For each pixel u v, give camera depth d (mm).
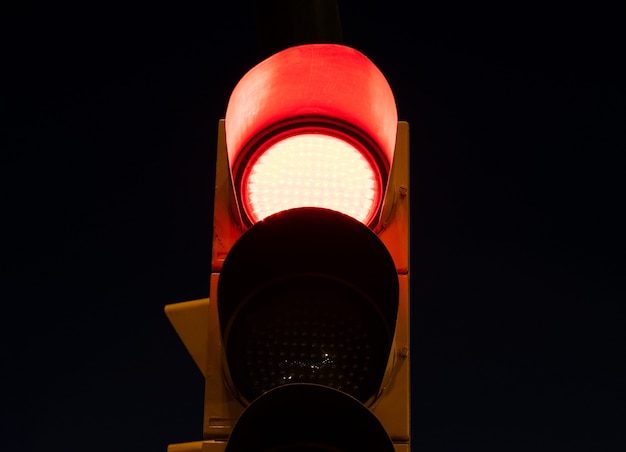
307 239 3959
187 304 4516
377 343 3943
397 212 4270
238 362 3941
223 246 4223
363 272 3967
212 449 3916
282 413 3693
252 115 4363
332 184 4273
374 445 3686
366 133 4352
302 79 4414
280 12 4598
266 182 4281
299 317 3969
